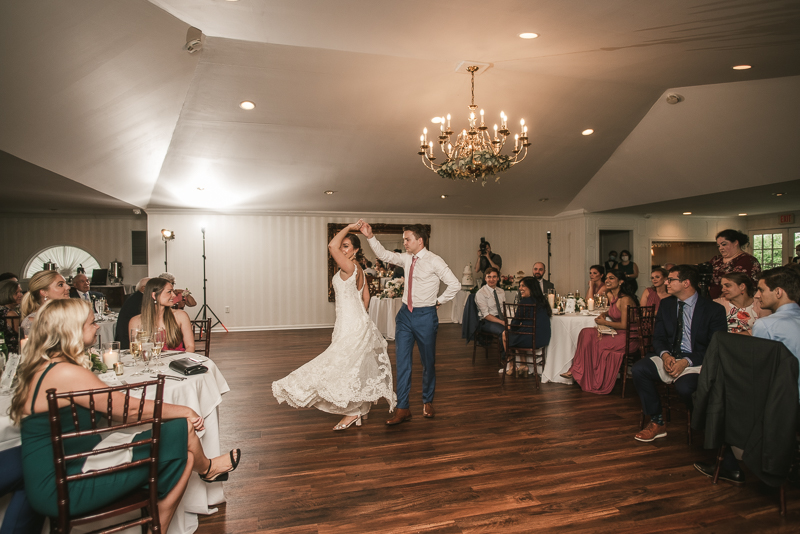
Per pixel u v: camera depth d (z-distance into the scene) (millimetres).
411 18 3361
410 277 3867
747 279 3428
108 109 4629
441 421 3893
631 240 10945
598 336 4754
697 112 6102
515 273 11102
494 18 3299
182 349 3346
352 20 3457
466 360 6379
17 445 1816
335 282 3600
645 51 4008
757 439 2414
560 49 4055
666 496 2619
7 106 3828
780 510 2438
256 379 5406
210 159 7094
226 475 2389
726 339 2570
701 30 3334
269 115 5980
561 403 4367
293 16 3469
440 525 2342
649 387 3449
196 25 3965
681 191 8031
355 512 2471
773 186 7078
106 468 1713
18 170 5520
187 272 9477
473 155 4547
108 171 6363
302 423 3877
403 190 8883
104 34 3502
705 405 2676
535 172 8414
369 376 3535
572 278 10789
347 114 6094
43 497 1667
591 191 9391
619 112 6449
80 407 1822
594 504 2535
